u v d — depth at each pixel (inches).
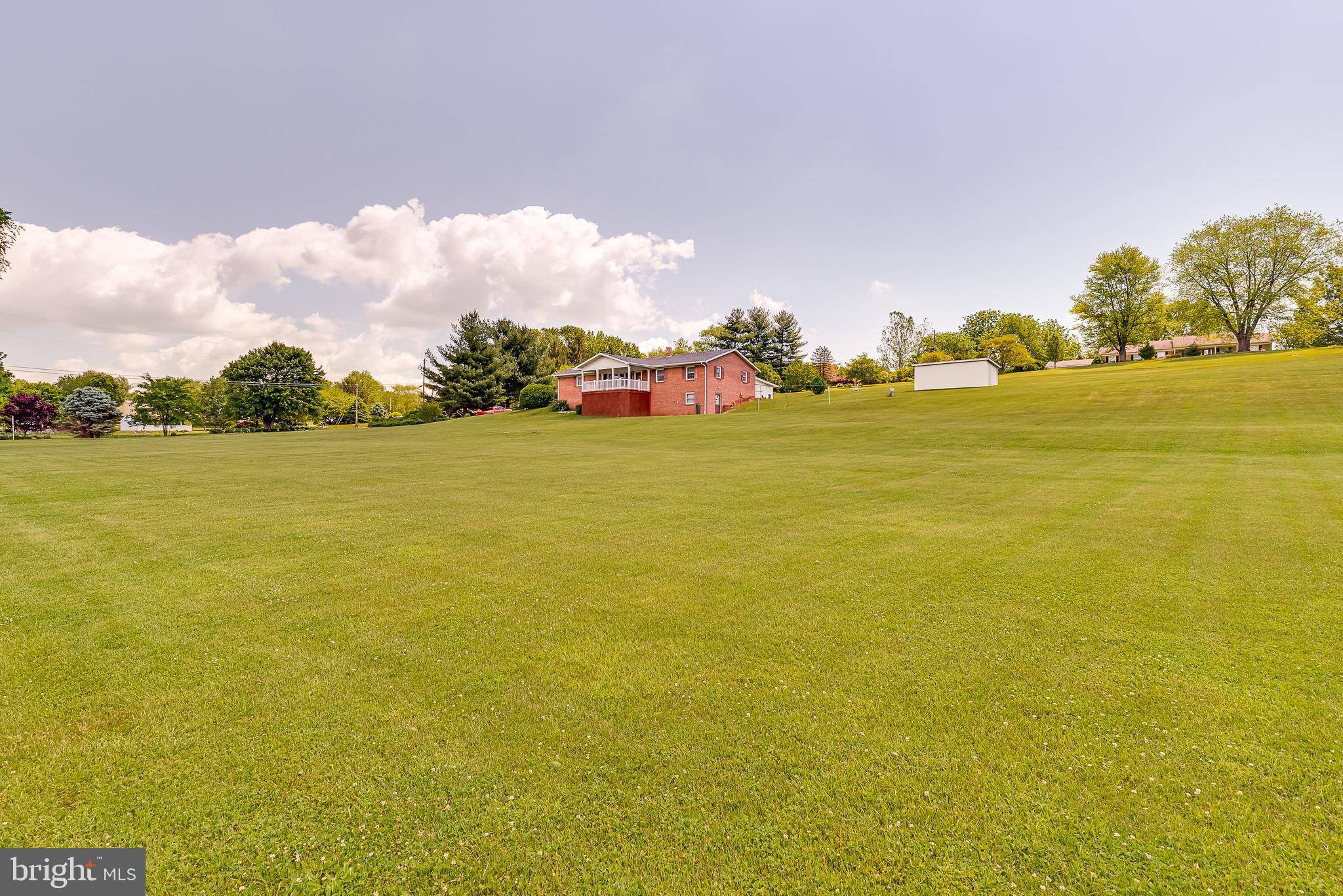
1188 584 213.8
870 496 414.0
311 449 918.4
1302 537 275.9
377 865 90.7
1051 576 225.0
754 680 145.9
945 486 454.3
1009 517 335.3
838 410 1364.4
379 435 1400.1
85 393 1733.5
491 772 111.7
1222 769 109.7
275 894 85.3
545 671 152.1
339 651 163.9
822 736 122.1
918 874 88.2
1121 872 87.7
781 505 379.9
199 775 110.1
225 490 459.2
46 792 104.6
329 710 133.1
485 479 525.0
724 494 426.6
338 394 3533.5
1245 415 856.3
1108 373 1688.0
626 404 1707.7
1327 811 98.3
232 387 2391.7
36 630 176.7
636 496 422.0
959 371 1621.6
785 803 103.0
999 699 135.8
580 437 1082.7
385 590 215.6
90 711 131.3
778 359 3122.5
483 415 2118.6
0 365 2026.3
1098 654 158.6
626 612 192.5
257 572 238.1
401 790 106.7
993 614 187.8
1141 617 183.6
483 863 91.0
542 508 377.4
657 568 241.0
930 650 162.4
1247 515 325.1
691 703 135.7
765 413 1422.2
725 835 96.0
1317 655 155.4
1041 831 95.8
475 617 189.3
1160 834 94.5
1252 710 129.7
